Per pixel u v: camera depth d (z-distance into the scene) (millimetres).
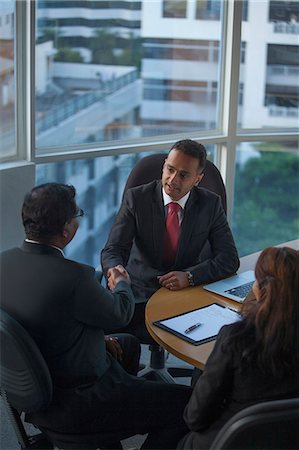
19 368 1932
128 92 3850
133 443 2670
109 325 2043
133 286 2789
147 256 2801
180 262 2789
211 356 1747
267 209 4516
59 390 2027
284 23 4199
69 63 3570
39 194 2008
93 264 4020
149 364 3135
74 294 1955
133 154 3910
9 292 1974
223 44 4082
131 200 2789
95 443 2049
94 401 2021
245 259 2975
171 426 2104
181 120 4082
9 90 3342
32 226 1998
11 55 3305
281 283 1646
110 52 3719
